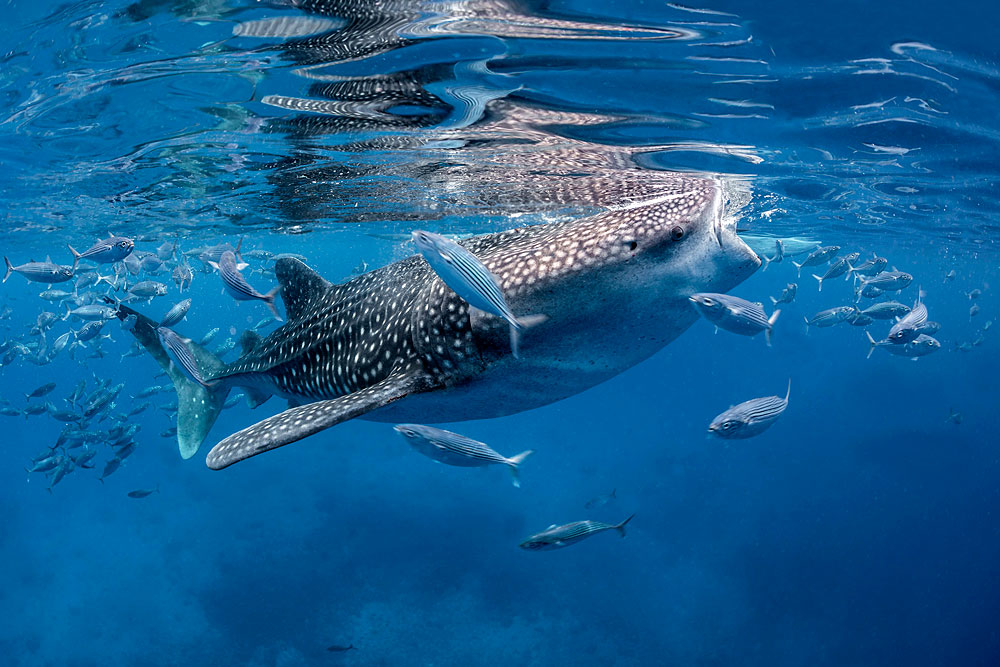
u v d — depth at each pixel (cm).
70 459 1313
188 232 1986
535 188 1148
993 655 2348
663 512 3127
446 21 553
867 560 2803
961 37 601
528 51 616
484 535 2739
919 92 746
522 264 358
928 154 1038
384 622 2312
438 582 2481
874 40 605
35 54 622
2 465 4719
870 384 5362
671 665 2250
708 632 2394
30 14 543
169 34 582
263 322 1636
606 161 992
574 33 583
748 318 537
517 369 378
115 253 925
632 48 614
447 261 302
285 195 1362
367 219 1675
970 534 3072
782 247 1266
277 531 2789
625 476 3597
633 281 343
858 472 3678
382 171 1102
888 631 2438
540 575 2558
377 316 457
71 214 1639
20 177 1194
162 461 3706
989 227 2061
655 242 337
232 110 792
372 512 2883
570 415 5231
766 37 599
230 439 374
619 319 354
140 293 1248
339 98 742
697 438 4625
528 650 2253
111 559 2823
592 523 745
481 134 867
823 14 555
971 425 4822
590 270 341
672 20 556
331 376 499
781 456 3884
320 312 534
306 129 868
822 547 2869
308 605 2373
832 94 747
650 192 1007
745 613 2492
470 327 372
